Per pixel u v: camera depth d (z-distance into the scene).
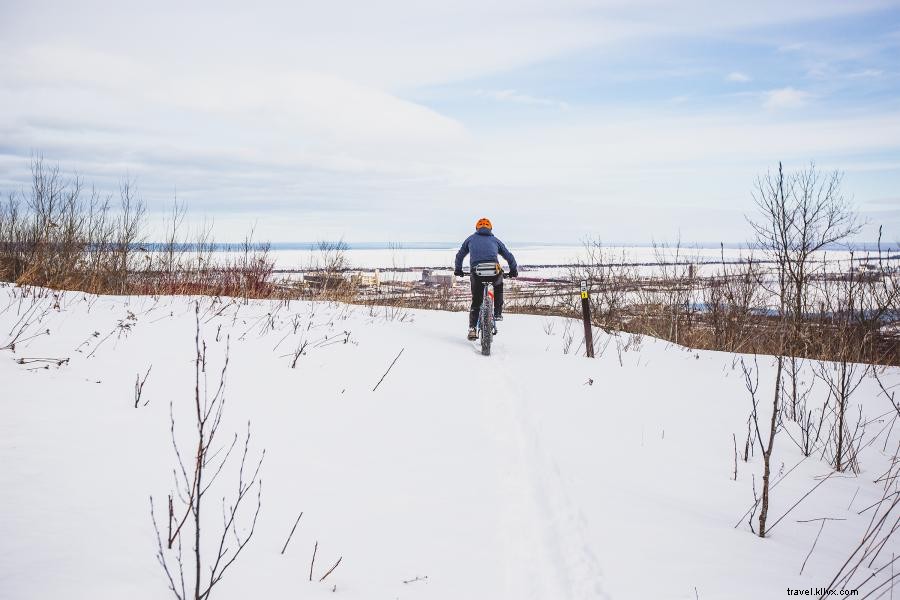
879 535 3.30
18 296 6.86
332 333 7.57
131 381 4.36
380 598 2.22
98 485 2.66
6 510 2.28
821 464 4.59
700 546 2.89
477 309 8.76
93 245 8.82
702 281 10.51
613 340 9.85
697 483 3.98
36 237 8.36
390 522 2.90
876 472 4.46
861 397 6.61
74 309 6.66
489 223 8.63
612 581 2.52
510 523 3.09
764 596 2.39
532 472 3.88
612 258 11.71
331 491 3.14
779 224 5.36
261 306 8.88
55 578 1.89
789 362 7.84
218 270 9.85
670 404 6.12
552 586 2.49
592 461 4.19
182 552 2.24
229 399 4.37
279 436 3.81
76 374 4.30
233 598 2.01
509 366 7.46
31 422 3.27
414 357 7.12
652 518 3.22
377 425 4.44
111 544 2.18
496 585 2.47
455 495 3.37
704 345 10.02
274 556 2.37
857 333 7.20
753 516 3.46
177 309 7.58
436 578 2.45
